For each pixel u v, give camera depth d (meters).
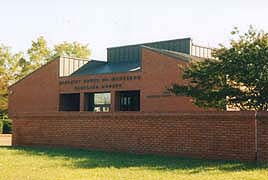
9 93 43.97
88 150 19.09
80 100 37.88
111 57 45.50
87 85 37.41
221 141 15.17
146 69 33.22
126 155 16.92
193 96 17.30
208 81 16.81
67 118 20.31
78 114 19.86
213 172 12.14
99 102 37.31
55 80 40.09
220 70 16.30
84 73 41.22
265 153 14.12
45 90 40.91
